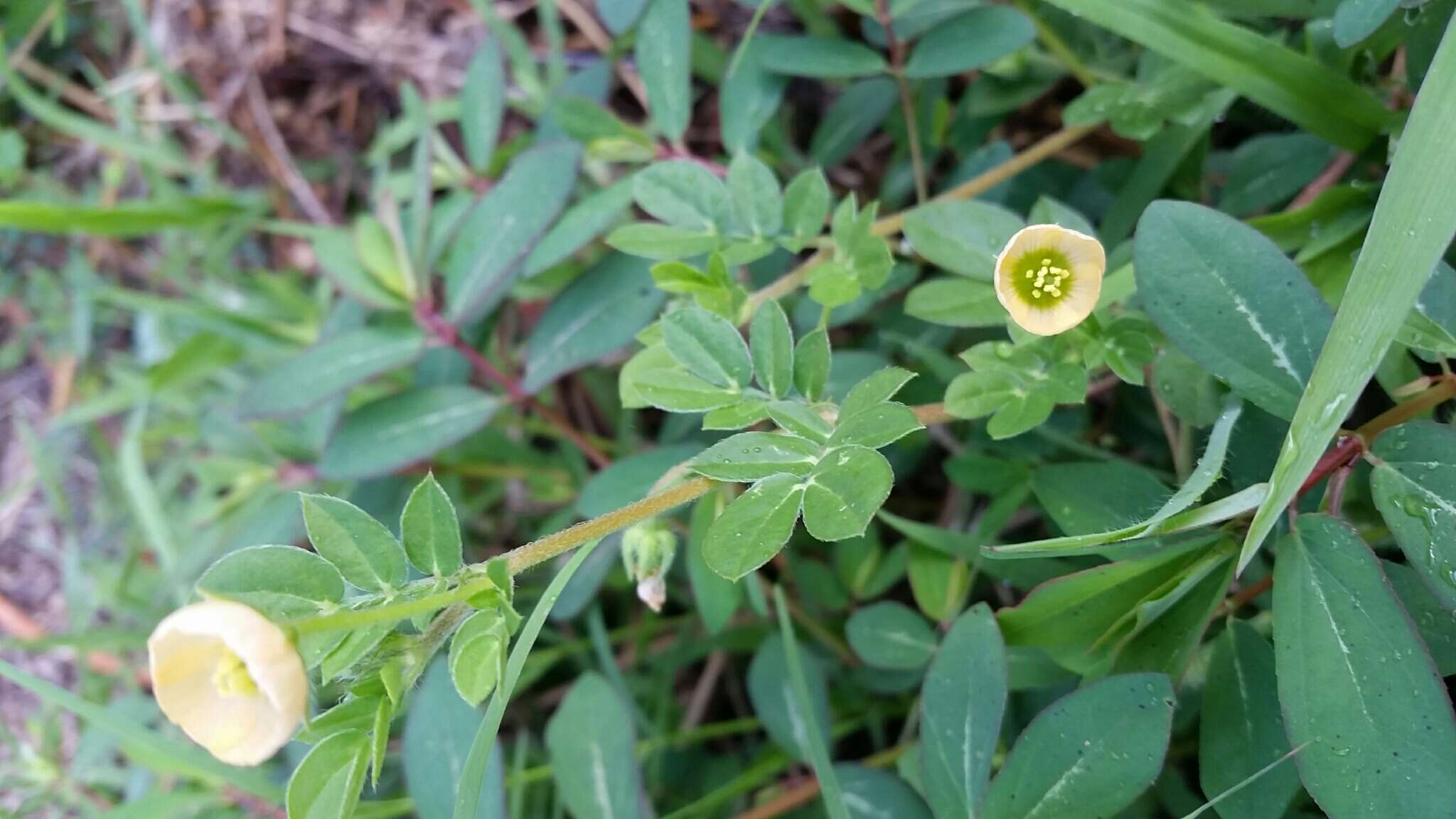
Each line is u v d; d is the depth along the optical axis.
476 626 0.13
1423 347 0.14
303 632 0.11
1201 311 0.14
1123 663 0.16
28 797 0.28
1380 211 0.13
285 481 0.29
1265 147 0.20
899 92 0.25
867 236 0.17
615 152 0.23
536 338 0.22
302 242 0.36
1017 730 0.20
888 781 0.20
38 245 0.37
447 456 0.27
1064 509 0.17
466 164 0.34
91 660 0.34
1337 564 0.13
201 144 0.37
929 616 0.22
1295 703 0.13
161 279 0.36
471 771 0.13
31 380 0.38
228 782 0.23
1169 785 0.19
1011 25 0.20
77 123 0.33
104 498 0.35
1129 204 0.21
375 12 0.35
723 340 0.15
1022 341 0.16
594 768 0.20
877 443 0.13
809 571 0.24
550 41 0.30
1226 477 0.16
